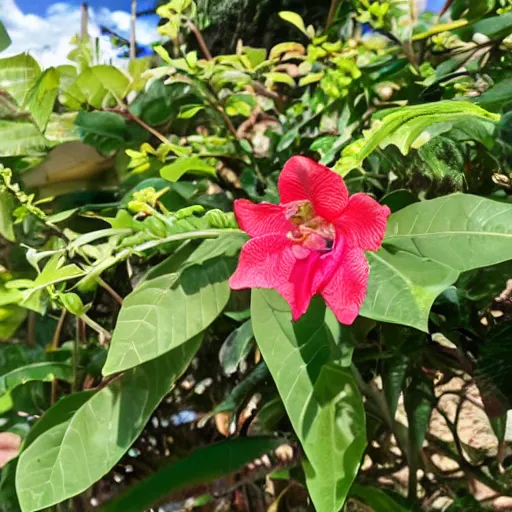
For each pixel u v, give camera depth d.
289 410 0.31
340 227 0.29
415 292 0.28
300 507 0.43
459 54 0.41
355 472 0.30
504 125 0.36
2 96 0.46
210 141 0.45
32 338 0.47
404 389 0.41
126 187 0.50
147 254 0.40
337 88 0.41
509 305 0.41
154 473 0.41
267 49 0.53
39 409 0.43
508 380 0.39
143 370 0.37
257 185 0.46
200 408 0.48
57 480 0.34
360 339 0.32
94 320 0.46
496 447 0.49
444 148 0.37
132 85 0.47
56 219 0.41
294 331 0.32
